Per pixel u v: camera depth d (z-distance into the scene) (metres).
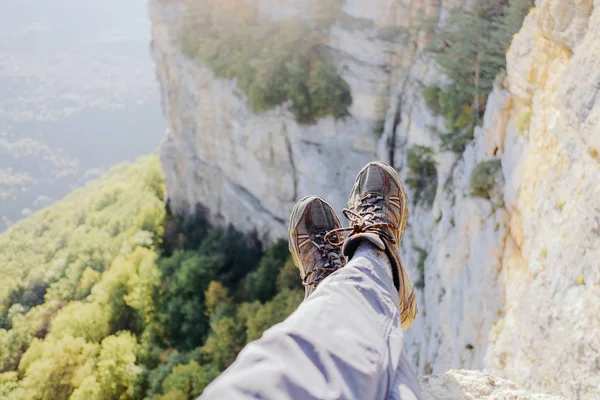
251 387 1.30
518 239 8.01
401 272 2.78
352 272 2.23
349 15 24.48
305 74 26.92
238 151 33.91
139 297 38.34
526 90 8.90
